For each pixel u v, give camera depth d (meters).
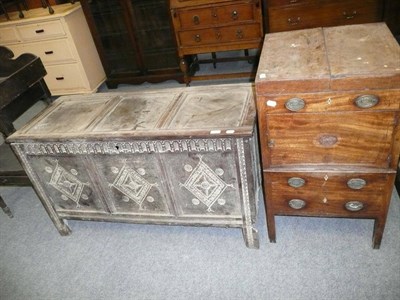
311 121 1.48
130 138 1.70
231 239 2.03
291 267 1.79
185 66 3.66
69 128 1.90
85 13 3.73
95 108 2.10
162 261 1.97
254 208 1.78
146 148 1.73
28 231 2.38
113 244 2.15
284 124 1.52
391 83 1.30
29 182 2.25
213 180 1.75
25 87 2.28
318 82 1.37
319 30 1.78
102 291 1.86
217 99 1.92
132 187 1.91
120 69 4.14
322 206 1.74
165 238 2.12
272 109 1.49
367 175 1.56
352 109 1.40
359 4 2.96
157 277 1.88
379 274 1.68
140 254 2.04
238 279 1.79
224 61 3.90
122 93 2.23
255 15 3.15
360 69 1.34
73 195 2.07
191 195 1.84
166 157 1.73
